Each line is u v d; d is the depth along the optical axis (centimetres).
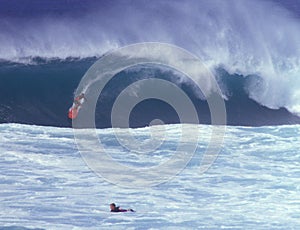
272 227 5959
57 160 7538
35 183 6831
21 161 7456
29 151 7800
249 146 8262
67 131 8688
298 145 8325
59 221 5975
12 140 8181
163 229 5866
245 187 6919
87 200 6450
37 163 7419
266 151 8088
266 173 7344
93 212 6181
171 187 6862
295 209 6378
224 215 6197
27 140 8206
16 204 6312
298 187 6938
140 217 6103
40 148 7925
